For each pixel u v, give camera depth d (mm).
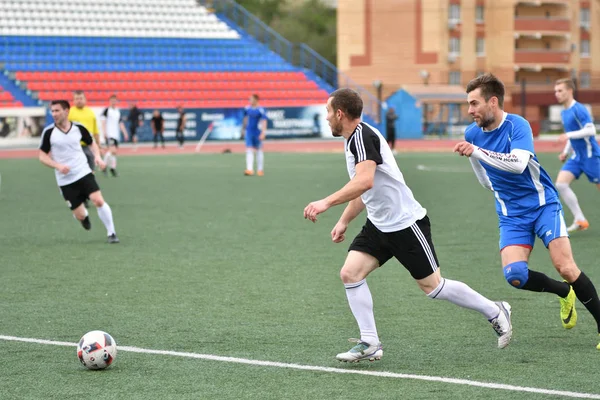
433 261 11031
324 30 164500
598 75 127562
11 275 17453
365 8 118062
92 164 29500
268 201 31797
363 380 10250
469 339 12297
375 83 87312
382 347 11875
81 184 21656
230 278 17094
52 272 17781
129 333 12664
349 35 119188
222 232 23688
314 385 10062
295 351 11625
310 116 82562
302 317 13711
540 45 125188
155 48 84312
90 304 14703
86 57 79875
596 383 10047
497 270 17859
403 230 10836
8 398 9617
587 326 13102
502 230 12039
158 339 12312
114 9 85625
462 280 16812
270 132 80688
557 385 9969
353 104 10648
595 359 11148
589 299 11961
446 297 11203
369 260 11016
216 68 84812
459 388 9883
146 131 75812
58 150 21453
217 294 15539
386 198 10758
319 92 86625
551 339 12273
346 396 9617
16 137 68688
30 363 11055
